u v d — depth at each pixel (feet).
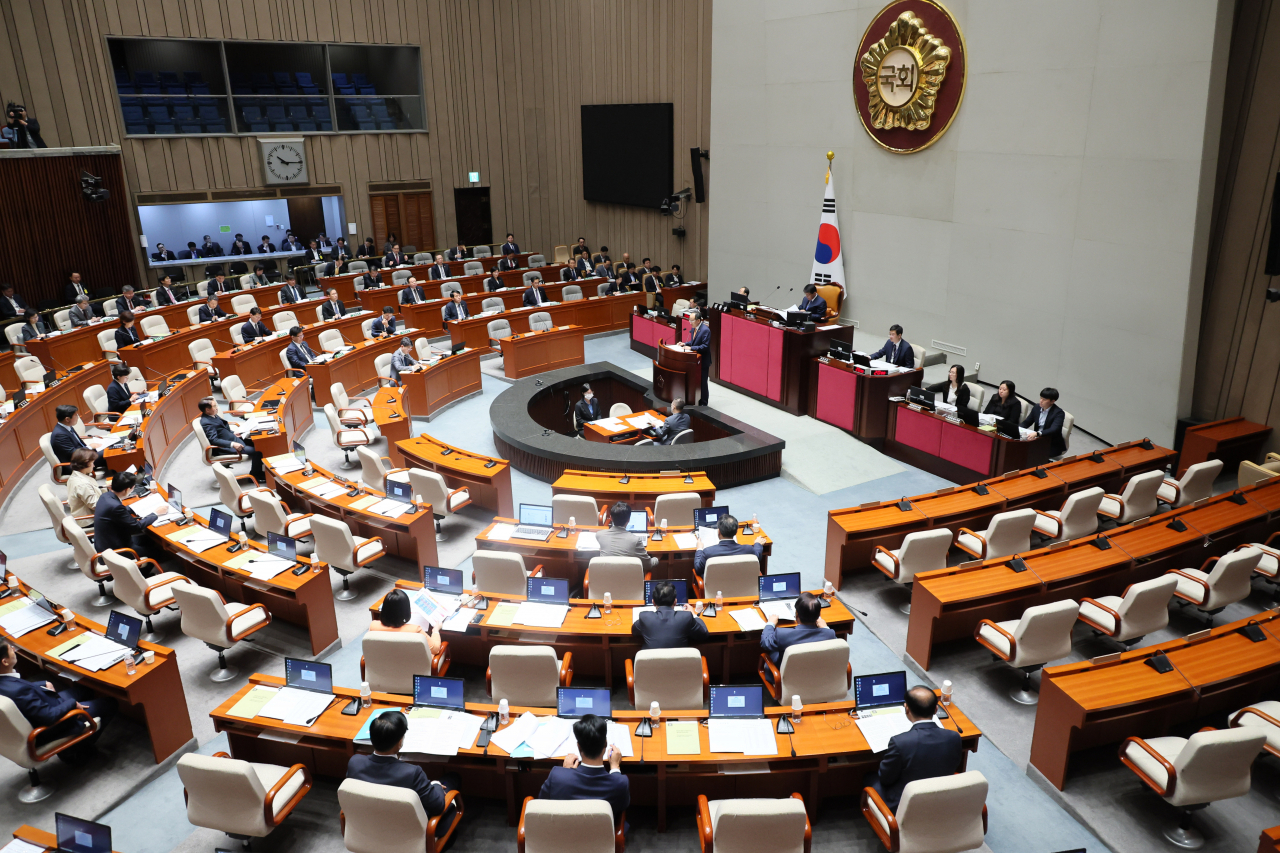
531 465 38.37
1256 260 34.19
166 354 48.70
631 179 71.31
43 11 61.05
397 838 15.39
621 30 68.95
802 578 28.89
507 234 85.56
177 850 17.67
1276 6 31.96
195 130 69.10
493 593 24.30
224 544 26.13
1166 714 19.48
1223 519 26.55
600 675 22.62
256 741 18.93
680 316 55.26
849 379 40.16
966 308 44.80
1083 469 31.35
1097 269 38.14
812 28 49.83
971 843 15.64
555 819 14.62
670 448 36.88
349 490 30.83
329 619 24.93
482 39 79.56
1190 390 36.42
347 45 73.72
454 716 18.08
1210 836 17.69
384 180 78.07
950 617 23.58
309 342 53.01
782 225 55.21
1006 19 39.81
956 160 43.57
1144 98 35.01
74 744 19.84
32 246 58.23
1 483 34.71
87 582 28.81
